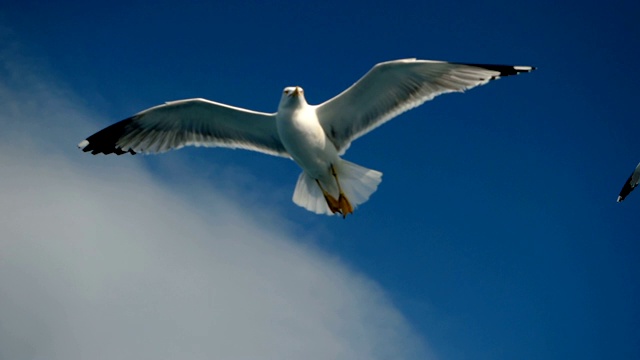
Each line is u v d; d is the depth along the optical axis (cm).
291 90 1065
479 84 1064
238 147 1182
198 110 1146
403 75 1062
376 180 1102
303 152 1091
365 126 1115
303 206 1141
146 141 1199
